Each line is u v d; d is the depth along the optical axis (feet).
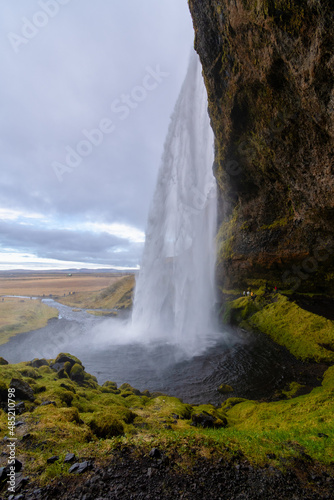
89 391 37.45
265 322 79.97
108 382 46.98
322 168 58.34
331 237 76.69
